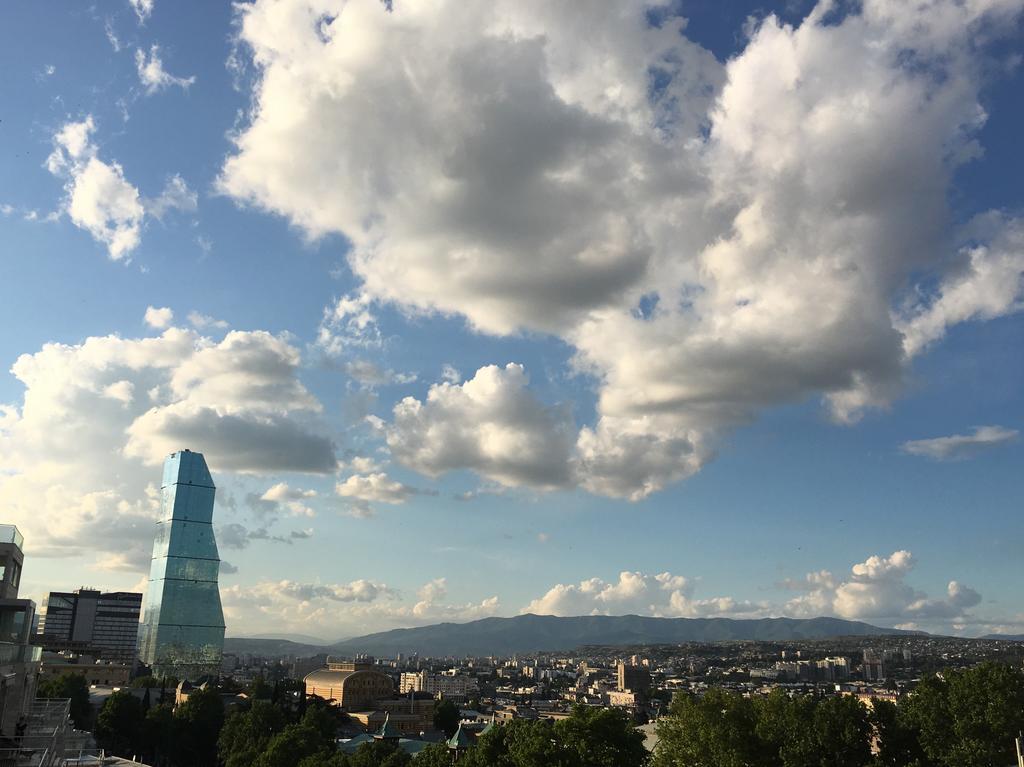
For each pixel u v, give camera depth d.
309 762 133.62
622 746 105.12
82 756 87.12
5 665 62.88
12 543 80.19
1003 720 93.00
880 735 103.31
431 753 126.06
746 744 107.75
